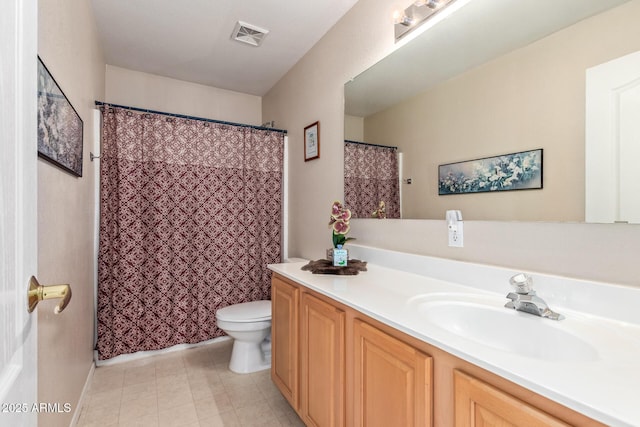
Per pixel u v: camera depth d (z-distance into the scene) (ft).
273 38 7.40
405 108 5.20
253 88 10.24
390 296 3.81
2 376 1.47
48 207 3.72
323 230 7.41
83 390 5.75
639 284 2.82
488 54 4.01
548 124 3.42
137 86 8.93
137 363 7.27
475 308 3.46
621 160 2.90
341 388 3.85
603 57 3.01
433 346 2.65
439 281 4.48
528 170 3.60
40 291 1.87
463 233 4.33
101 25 6.84
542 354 2.90
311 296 4.56
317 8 6.36
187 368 7.07
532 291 3.21
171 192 7.92
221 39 7.41
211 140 8.43
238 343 7.04
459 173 4.37
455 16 4.39
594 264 3.10
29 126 1.87
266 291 9.20
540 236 3.50
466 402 2.33
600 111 3.02
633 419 1.55
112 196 7.23
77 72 5.16
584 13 3.14
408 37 5.09
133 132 7.44
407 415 2.86
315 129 7.66
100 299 6.99
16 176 1.68
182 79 9.50
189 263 8.15
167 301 7.80
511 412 2.03
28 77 1.86
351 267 5.34
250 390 6.20
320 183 7.52
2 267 1.49
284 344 5.40
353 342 3.69
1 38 1.49
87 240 6.23
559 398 1.80
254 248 9.01
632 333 2.64
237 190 8.75
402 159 5.28
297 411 4.95
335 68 6.88
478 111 4.13
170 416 5.38
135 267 7.41
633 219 2.84
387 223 5.62
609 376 1.98
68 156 4.51
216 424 5.19
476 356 2.25
